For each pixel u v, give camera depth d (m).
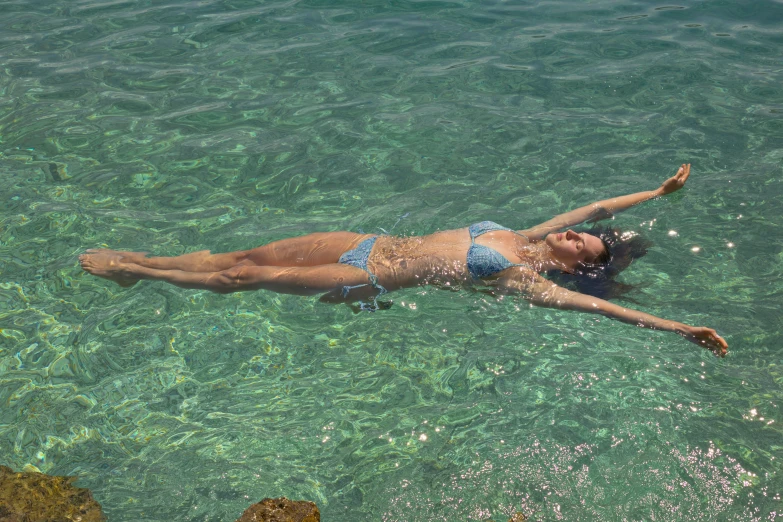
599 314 4.52
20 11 9.38
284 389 4.21
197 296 4.94
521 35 8.42
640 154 6.19
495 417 3.96
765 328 4.44
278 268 4.87
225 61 7.97
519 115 6.83
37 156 6.34
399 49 8.16
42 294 4.90
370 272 4.79
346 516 3.49
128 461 3.78
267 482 3.66
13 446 3.86
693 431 3.80
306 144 6.50
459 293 4.87
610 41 8.20
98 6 9.54
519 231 5.23
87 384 4.23
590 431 3.84
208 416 4.04
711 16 8.77
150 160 6.29
